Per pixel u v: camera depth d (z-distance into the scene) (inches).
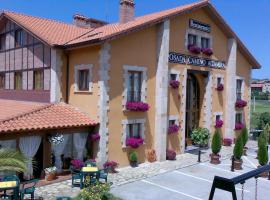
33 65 718.5
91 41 566.9
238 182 115.1
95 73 598.5
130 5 753.6
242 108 978.7
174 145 751.7
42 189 491.2
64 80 666.8
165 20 672.4
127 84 629.0
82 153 593.6
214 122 872.3
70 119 577.0
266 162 628.4
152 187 518.9
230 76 900.6
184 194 490.0
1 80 852.6
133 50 632.4
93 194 389.7
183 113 765.3
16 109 637.9
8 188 406.0
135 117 645.9
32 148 517.7
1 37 840.9
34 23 749.9
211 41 835.4
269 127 868.6
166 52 681.6
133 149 647.1
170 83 720.3
